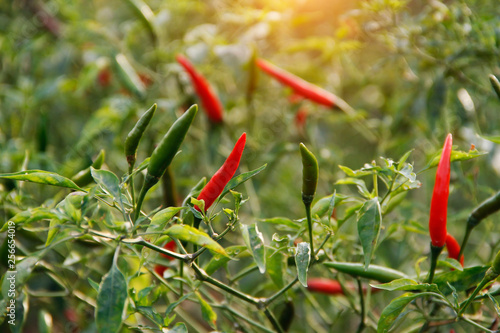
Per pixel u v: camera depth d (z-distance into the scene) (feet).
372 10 1.82
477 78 1.94
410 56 1.92
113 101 1.96
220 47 1.94
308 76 2.22
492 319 1.55
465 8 1.79
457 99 1.86
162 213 1.30
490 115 2.00
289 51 2.06
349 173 1.37
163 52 2.08
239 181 1.34
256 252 1.30
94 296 1.75
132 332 1.64
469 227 1.43
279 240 1.39
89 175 1.51
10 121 2.15
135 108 1.95
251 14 2.03
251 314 1.76
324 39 2.02
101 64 2.08
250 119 2.07
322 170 2.04
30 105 2.10
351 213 1.44
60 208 1.30
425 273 1.46
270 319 1.45
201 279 1.39
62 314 1.91
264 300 1.44
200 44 2.00
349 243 1.71
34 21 2.32
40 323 1.63
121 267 1.54
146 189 1.32
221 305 1.58
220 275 2.14
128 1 2.00
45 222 1.75
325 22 2.11
